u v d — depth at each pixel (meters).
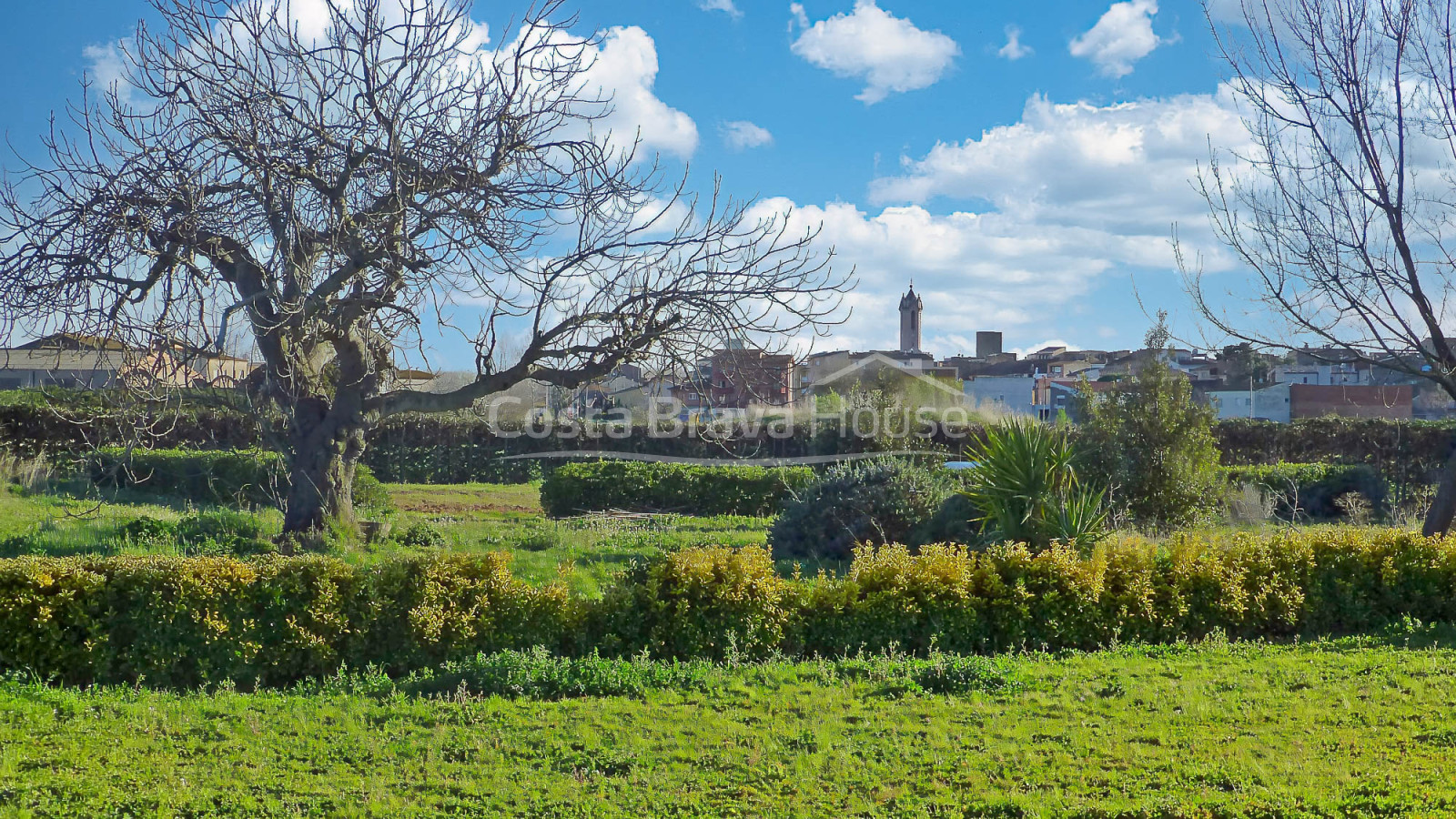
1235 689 6.41
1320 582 8.55
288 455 12.11
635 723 5.88
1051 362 56.81
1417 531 9.33
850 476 12.84
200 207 10.23
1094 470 13.33
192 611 6.99
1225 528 13.69
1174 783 4.75
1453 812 4.20
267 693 6.70
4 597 6.78
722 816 4.54
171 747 5.44
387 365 12.48
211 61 10.57
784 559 12.49
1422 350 10.28
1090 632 8.02
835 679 6.81
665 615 7.57
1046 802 4.56
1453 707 5.80
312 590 7.28
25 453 20.84
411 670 7.20
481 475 25.41
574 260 10.97
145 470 19.02
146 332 9.34
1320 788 4.57
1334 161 10.27
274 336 11.16
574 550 12.37
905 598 7.86
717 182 11.04
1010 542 8.52
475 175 10.87
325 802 4.71
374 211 10.66
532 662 6.84
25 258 9.99
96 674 6.86
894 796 4.71
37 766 5.07
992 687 6.51
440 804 4.71
